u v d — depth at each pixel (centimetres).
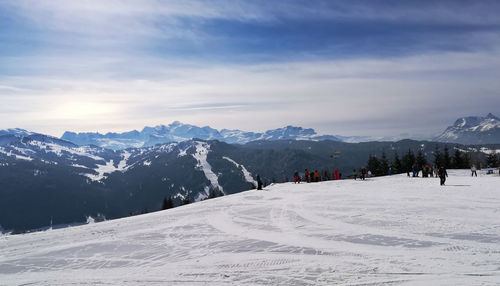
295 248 1273
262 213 2189
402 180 4338
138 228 1956
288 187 4131
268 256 1184
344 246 1262
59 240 1761
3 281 1105
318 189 3634
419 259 1056
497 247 1150
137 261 1242
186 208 2803
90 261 1288
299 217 1958
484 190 2759
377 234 1420
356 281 898
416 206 2092
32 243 1727
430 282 862
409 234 1386
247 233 1603
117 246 1509
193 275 1033
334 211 2094
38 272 1190
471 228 1438
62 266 1249
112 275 1095
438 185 3416
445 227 1476
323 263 1071
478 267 960
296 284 904
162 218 2303
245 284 925
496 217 1656
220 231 1697
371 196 2744
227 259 1180
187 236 1628
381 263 1038
